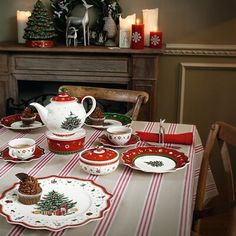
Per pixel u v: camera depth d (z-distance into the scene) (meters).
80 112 1.41
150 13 2.67
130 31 2.64
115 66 2.63
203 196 1.56
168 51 2.80
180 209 1.07
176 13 2.75
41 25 2.64
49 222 0.96
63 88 2.12
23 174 1.09
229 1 2.71
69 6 2.78
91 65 2.66
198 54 2.78
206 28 2.76
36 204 1.05
